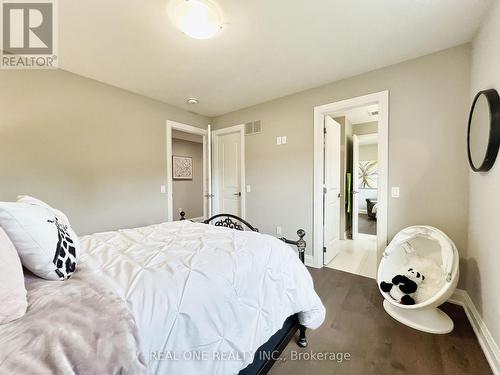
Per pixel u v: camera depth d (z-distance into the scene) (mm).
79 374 564
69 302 722
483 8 1588
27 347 552
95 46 2012
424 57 2189
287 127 3205
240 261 1198
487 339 1472
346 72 2531
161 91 3023
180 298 877
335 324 1791
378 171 2438
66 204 2457
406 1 1537
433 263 2002
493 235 1458
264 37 1913
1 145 2068
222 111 3854
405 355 1466
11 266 700
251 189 3637
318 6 1579
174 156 5754
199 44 1999
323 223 3045
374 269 2928
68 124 2467
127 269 1042
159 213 3340
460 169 2031
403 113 2303
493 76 1506
